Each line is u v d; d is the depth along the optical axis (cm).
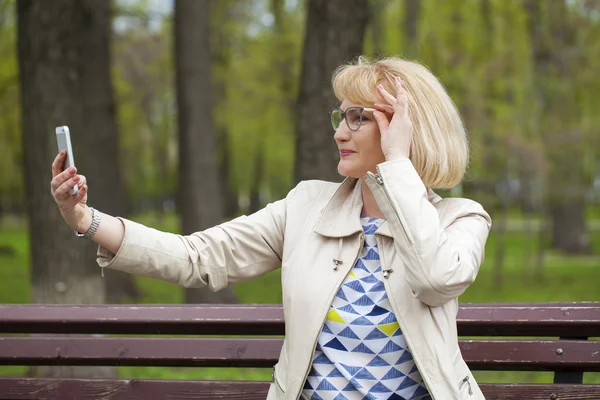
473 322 274
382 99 227
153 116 1914
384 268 221
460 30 1420
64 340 289
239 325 282
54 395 287
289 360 222
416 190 211
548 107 1561
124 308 286
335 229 229
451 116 231
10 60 1395
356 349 220
